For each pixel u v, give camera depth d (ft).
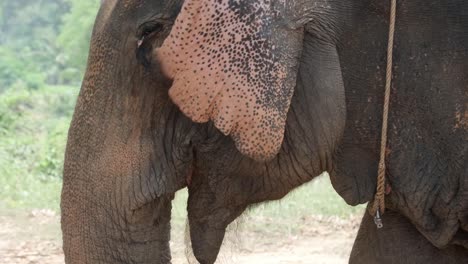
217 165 14.58
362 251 17.29
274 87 13.53
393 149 15.10
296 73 13.87
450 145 14.93
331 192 48.96
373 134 15.03
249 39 13.42
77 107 14.37
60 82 133.80
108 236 14.23
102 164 14.08
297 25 13.87
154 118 14.17
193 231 15.06
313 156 14.71
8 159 58.54
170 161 14.35
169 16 13.82
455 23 14.62
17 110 92.43
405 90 14.84
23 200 46.55
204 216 14.93
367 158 15.19
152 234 14.53
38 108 96.48
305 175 14.92
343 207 45.60
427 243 16.51
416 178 15.17
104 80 14.06
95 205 14.16
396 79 14.82
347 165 15.17
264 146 13.61
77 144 14.24
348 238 39.70
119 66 13.98
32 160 59.77
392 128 15.01
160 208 14.57
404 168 15.16
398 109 14.93
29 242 37.91
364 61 14.74
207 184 14.79
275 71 13.52
